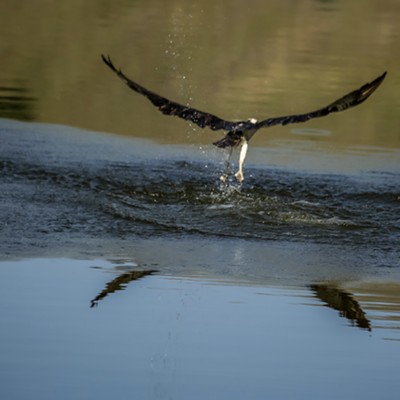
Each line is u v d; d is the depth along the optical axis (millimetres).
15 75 21875
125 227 12203
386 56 26578
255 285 10375
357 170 15719
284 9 32375
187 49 25578
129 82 9305
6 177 13875
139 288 10117
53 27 28125
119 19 29750
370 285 10555
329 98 21562
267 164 15750
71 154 15484
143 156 15797
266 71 23844
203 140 17469
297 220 12875
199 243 11773
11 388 7887
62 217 12352
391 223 12977
